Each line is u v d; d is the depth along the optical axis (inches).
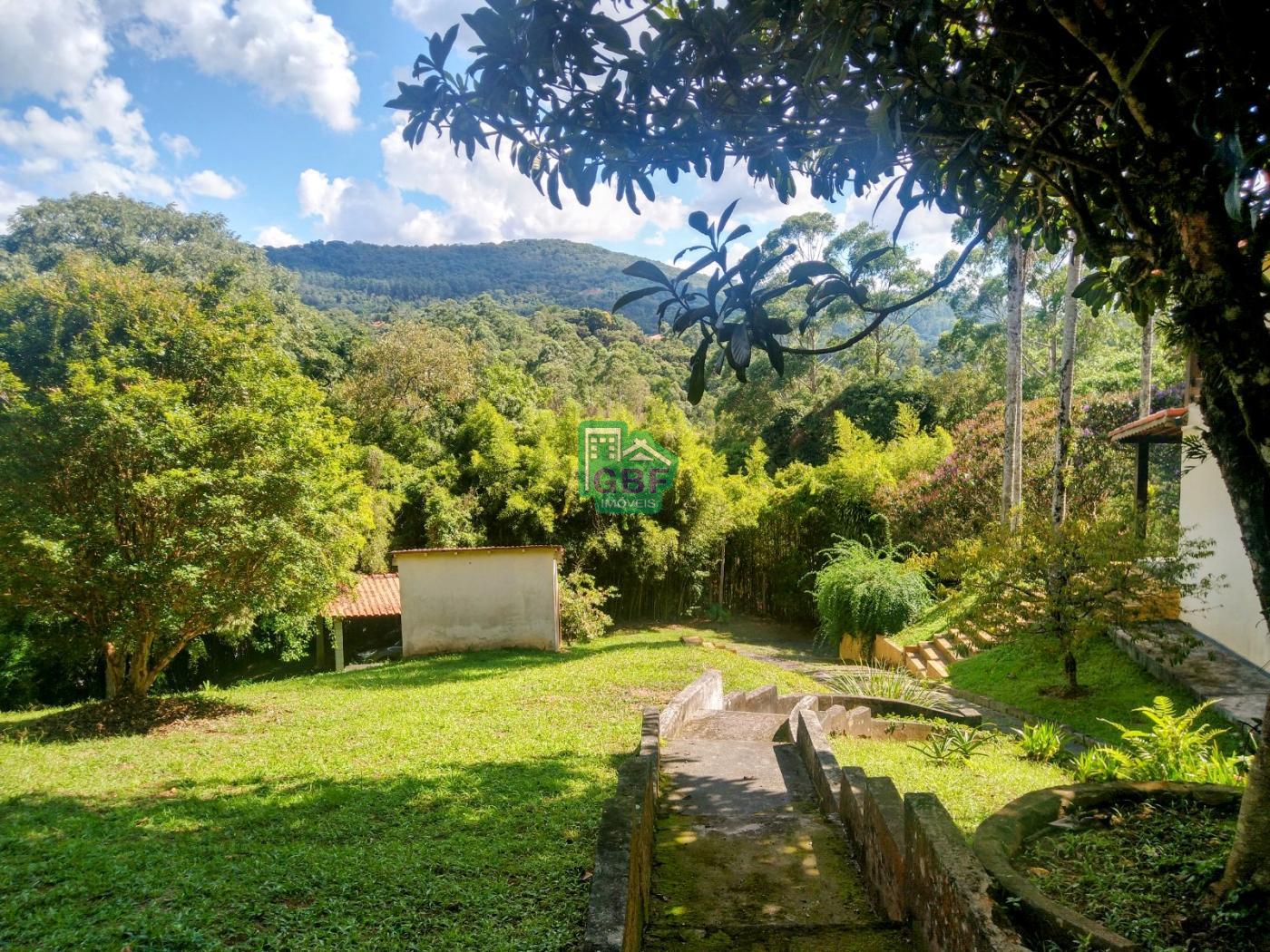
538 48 93.7
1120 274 135.4
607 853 132.9
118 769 319.6
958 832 128.0
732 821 209.9
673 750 284.4
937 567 493.4
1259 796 116.7
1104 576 366.6
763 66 100.4
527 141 109.4
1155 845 137.0
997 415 838.5
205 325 461.1
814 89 99.4
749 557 979.9
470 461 895.7
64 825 239.5
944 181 102.1
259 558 435.8
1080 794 154.1
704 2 91.6
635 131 108.0
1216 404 114.0
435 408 1082.7
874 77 94.2
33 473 398.3
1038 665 435.8
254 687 540.1
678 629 866.1
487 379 1130.0
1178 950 104.6
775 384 1433.3
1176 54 86.7
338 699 470.9
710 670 422.6
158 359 447.8
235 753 342.3
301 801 257.3
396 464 899.4
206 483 408.5
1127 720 337.4
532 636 703.1
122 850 214.5
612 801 155.6
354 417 1040.8
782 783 243.3
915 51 90.2
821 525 858.8
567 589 788.6
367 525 514.9
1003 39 95.3
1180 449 457.1
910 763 269.1
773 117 107.5
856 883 171.8
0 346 536.1
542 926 158.9
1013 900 111.3
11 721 438.0
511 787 261.0
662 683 457.1
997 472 723.4
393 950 151.1
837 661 638.5
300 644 736.3
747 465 1137.4
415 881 184.5
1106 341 1140.5
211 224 1729.8
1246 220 91.6
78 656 441.7
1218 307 97.0
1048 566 379.9
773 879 173.9
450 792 259.1
